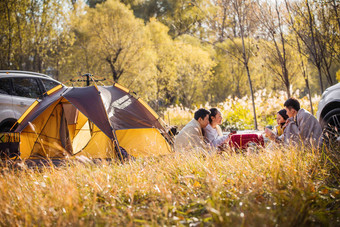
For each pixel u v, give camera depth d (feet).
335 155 14.38
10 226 9.59
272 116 47.57
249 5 32.63
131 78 88.58
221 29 35.68
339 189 11.43
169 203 10.55
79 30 89.10
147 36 97.09
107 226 8.62
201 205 10.63
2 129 26.09
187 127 19.53
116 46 87.61
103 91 25.66
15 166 20.26
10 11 65.51
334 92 21.26
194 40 116.26
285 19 29.32
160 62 99.66
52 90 26.48
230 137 18.25
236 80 107.96
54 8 72.08
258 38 32.32
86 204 10.66
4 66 65.67
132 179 13.05
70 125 26.61
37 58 72.90
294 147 14.98
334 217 9.57
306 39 27.71
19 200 11.39
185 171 14.35
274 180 11.16
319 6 26.12
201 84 101.04
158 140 25.46
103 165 15.55
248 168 13.35
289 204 9.36
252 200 10.09
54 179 13.06
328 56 27.25
